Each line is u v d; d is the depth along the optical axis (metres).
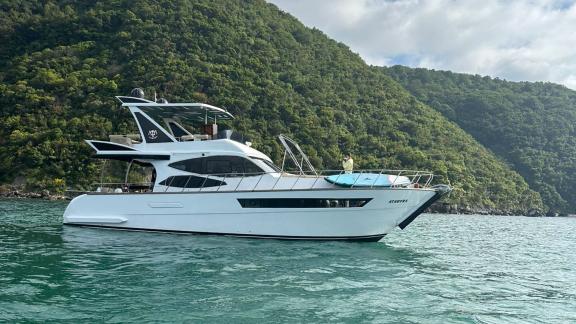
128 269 9.49
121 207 14.52
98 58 73.31
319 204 13.48
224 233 13.77
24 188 50.28
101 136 55.88
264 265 10.21
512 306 8.00
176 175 14.58
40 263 9.89
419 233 22.98
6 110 61.28
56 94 64.38
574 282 10.59
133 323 6.21
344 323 6.54
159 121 16.52
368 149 73.06
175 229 14.05
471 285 9.52
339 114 78.81
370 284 8.93
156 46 74.75
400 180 14.32
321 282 8.86
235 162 14.31
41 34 82.00
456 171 76.06
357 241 13.94
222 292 7.88
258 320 6.50
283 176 14.15
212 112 15.82
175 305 7.07
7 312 6.49
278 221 13.58
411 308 7.44
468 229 29.14
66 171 52.38
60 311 6.63
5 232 14.97
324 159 63.66
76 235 13.82
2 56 76.31
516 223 44.72
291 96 76.75
